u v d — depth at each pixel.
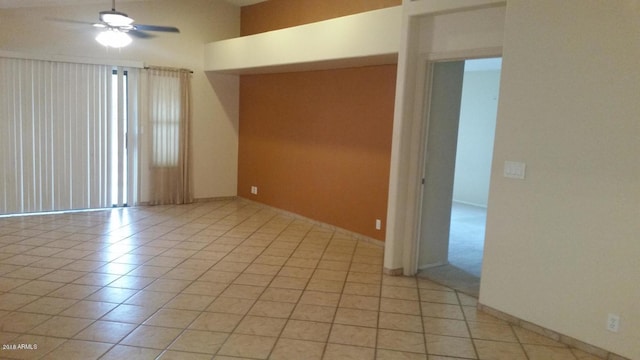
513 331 3.37
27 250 4.82
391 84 5.20
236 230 5.99
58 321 3.27
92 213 6.55
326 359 2.89
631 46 2.78
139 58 6.81
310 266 4.67
